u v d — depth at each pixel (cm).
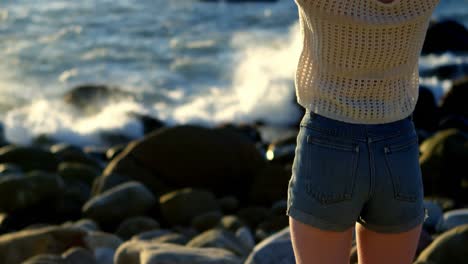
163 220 810
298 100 290
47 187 845
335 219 281
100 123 1496
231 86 1753
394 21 267
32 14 2628
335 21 270
